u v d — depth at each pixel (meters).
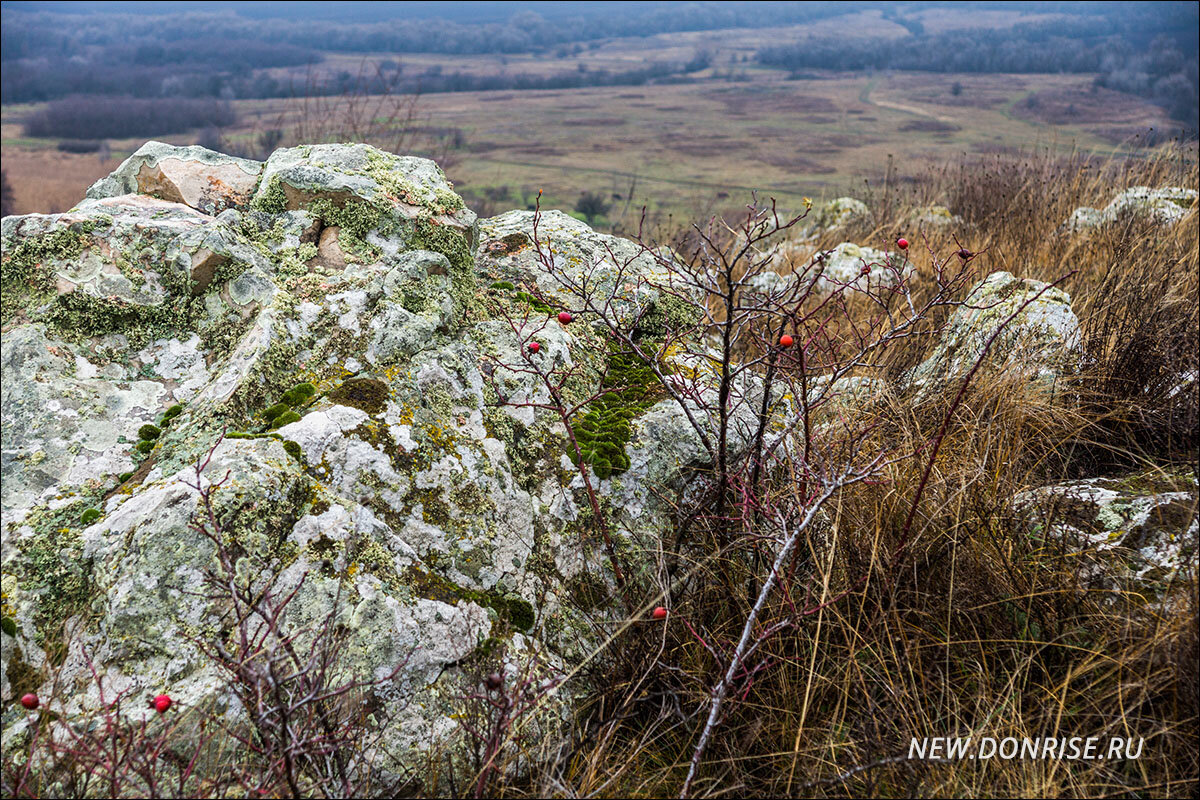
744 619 2.34
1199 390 3.04
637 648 2.23
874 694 2.22
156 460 2.17
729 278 2.27
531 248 3.43
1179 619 2.09
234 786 1.75
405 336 2.51
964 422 3.02
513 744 1.98
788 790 1.97
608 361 3.05
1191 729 1.94
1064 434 3.12
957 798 1.93
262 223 2.74
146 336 2.45
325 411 2.27
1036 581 2.36
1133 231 4.87
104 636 1.87
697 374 3.01
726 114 198.38
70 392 2.24
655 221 5.28
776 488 2.70
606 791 2.00
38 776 1.72
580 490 2.53
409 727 1.94
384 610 1.98
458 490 2.32
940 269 2.73
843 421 2.97
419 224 2.84
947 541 2.43
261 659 1.76
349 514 2.09
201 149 2.99
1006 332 3.49
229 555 1.93
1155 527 2.48
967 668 2.23
